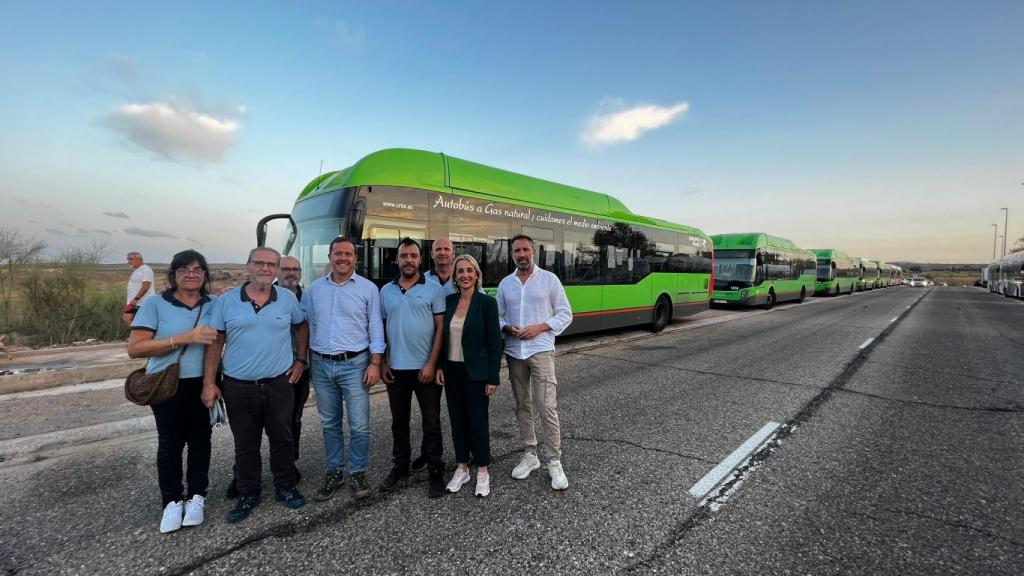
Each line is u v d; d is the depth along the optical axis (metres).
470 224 7.65
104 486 3.46
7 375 5.83
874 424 4.76
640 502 3.15
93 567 2.49
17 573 2.44
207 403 2.96
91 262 9.80
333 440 3.32
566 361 8.20
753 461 3.82
